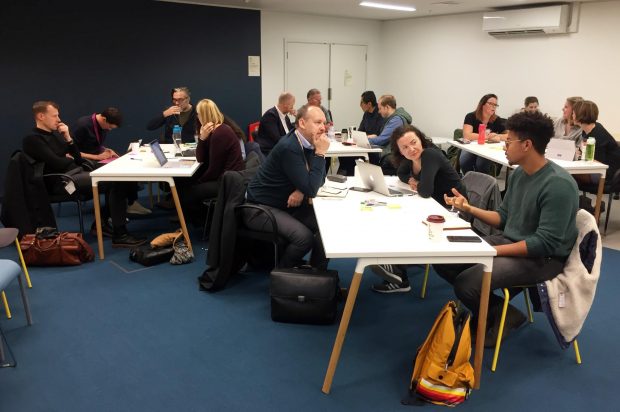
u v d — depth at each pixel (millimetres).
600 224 4645
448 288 3211
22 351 2475
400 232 2203
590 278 2174
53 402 2090
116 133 6488
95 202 3586
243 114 7605
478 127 5602
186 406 2062
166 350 2484
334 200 2807
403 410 2047
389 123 5113
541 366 2352
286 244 2994
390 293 3137
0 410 2039
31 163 3627
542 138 2168
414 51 8359
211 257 3070
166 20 6605
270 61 7770
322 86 8438
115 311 2893
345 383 2223
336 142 5430
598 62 6137
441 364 2051
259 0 6473
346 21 8406
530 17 6520
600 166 3814
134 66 6469
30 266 3529
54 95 5934
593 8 6074
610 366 2355
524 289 2480
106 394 2143
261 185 3086
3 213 3625
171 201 4926
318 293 2650
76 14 5922
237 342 2561
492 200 2814
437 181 2959
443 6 6812
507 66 7137
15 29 5555
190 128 5453
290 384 2213
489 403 2086
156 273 3445
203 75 7082
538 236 2146
